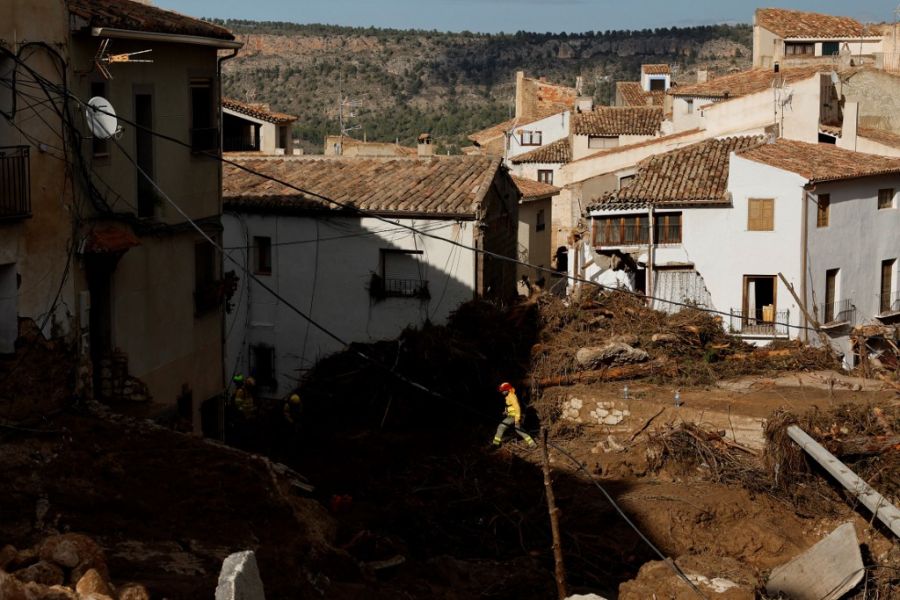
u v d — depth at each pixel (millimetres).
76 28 20781
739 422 29672
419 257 35969
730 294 40438
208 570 16047
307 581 16781
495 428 32031
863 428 29156
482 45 174125
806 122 48344
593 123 67750
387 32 176000
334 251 36562
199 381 26562
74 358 21031
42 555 13914
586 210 41812
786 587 21531
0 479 17547
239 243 37375
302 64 160500
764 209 39781
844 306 41656
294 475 21359
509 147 78438
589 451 30562
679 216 40469
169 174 24609
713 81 60781
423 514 26188
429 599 19250
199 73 25859
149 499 18109
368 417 33469
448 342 33375
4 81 19172
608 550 25000
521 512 26594
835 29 67938
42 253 20125
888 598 22203
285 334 37281
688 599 18984
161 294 24469
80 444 19266
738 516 26812
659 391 32500
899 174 43312
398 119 141750
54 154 20312
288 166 39906
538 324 35219
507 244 40562
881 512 24406
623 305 36781
